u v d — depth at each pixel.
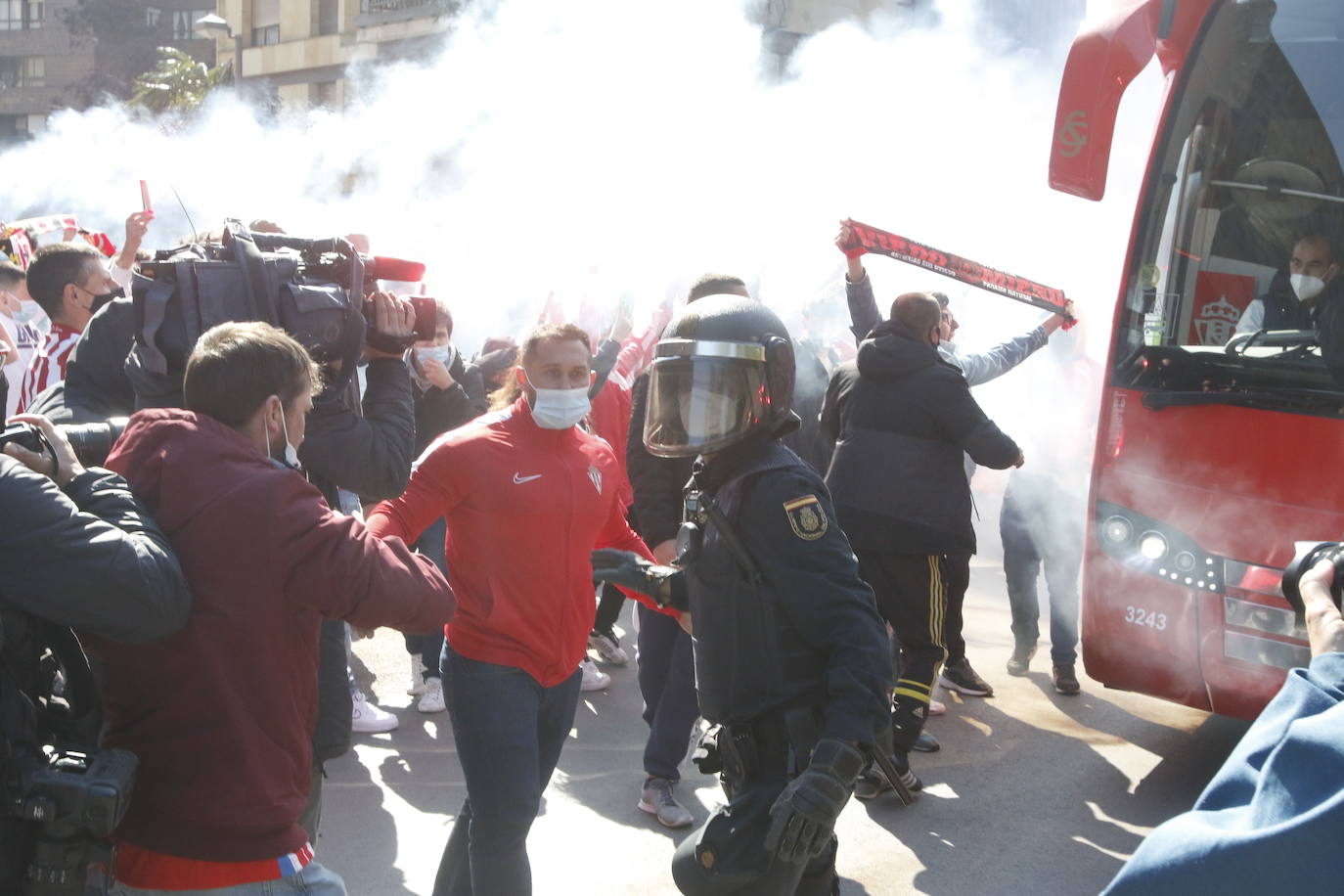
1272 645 3.87
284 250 2.75
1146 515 4.12
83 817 1.83
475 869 2.87
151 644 1.98
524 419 2.98
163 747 1.99
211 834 1.99
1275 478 3.88
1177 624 4.07
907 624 4.19
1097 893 3.60
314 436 2.66
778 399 2.38
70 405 3.18
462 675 2.92
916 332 4.23
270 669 2.03
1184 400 4.04
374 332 2.79
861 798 4.07
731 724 2.40
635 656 5.80
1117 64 4.11
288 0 21.52
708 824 2.38
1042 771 4.52
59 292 4.27
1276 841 1.14
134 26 38.38
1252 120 4.15
